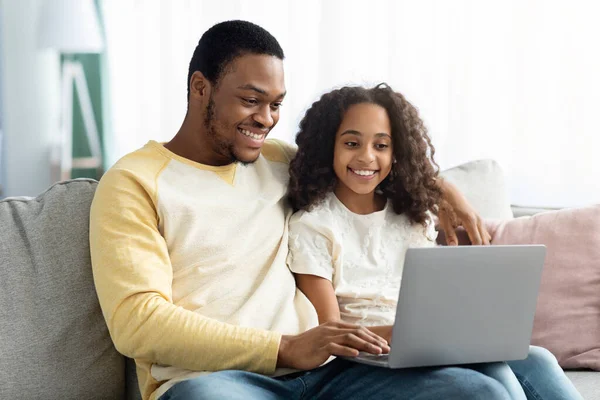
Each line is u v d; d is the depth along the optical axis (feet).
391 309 7.20
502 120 12.53
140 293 6.17
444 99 12.96
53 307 6.59
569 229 8.08
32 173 15.98
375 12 13.41
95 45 14.96
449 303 5.78
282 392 6.18
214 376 5.85
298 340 6.13
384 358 5.99
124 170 6.59
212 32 6.96
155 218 6.56
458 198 8.02
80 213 6.84
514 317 6.06
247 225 6.85
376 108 7.38
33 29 15.75
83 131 16.05
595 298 7.88
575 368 7.75
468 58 12.66
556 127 12.10
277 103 7.04
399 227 7.60
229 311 6.58
